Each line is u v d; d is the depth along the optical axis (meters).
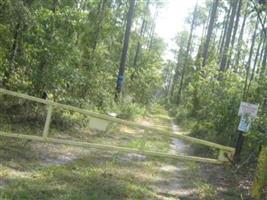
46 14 13.04
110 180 8.82
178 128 27.44
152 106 43.31
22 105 12.97
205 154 14.55
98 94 18.80
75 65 15.62
